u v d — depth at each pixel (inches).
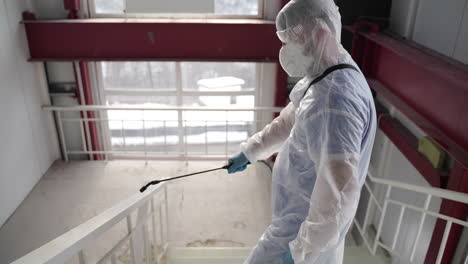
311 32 54.3
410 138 112.6
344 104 50.9
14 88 153.6
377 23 143.8
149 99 190.4
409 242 116.1
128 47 165.9
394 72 118.9
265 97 187.0
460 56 92.4
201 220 150.6
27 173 163.6
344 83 53.2
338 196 48.8
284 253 66.5
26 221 147.9
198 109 174.7
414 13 121.0
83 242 45.7
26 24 160.2
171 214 153.4
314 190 51.9
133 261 71.5
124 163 190.1
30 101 167.5
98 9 169.8
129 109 173.5
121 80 185.5
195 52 167.2
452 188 86.4
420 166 100.5
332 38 55.4
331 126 50.4
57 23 160.1
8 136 148.5
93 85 183.0
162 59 167.3
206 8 165.9
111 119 176.4
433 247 95.9
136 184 172.2
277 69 175.5
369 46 137.4
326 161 49.9
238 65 183.5
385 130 128.1
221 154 187.9
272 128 75.4
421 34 115.2
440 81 90.7
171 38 164.4
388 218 134.2
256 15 171.0
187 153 188.2
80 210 154.3
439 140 86.6
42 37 163.2
